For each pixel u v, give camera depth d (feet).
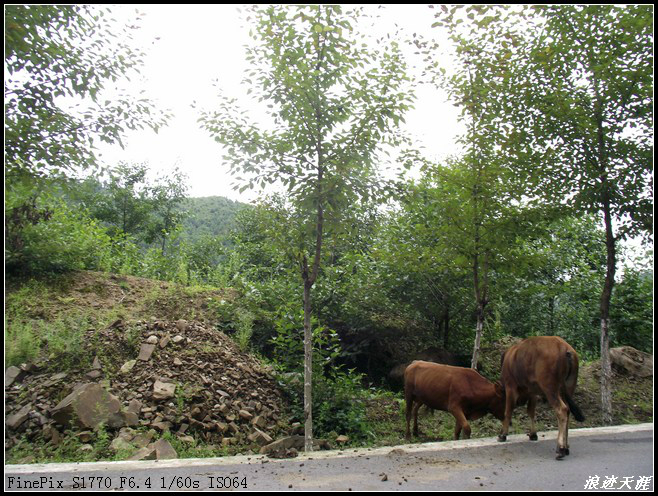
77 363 26.09
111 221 67.72
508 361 21.99
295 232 23.17
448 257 31.55
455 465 17.57
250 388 27.68
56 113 19.95
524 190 29.58
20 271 34.14
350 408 27.35
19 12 17.92
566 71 29.32
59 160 19.95
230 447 22.58
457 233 29.94
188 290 38.73
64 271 36.29
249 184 22.24
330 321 37.91
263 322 36.35
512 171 29.76
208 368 27.63
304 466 17.44
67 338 27.40
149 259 45.85
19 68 18.79
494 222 29.48
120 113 20.89
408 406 26.53
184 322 31.19
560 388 19.86
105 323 30.12
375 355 39.37
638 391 37.45
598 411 33.14
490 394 23.50
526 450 19.88
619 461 18.21
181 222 72.84
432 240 33.45
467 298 37.70
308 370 22.36
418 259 32.27
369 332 37.70
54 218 37.81
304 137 22.08
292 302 34.32
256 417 25.48
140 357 26.86
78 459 19.54
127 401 23.73
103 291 35.37
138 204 68.69
